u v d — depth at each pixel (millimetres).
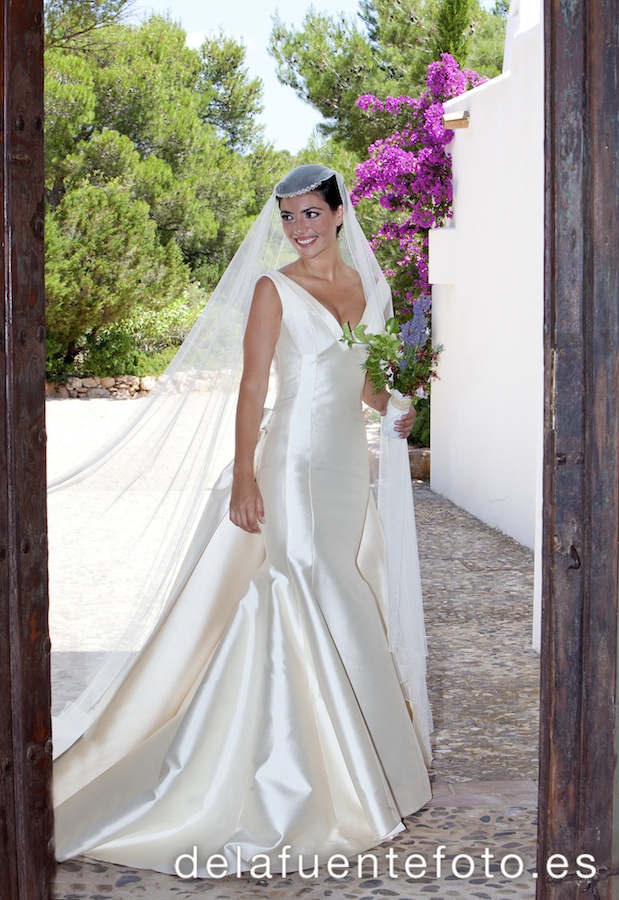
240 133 22688
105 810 2865
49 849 2168
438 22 14211
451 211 10680
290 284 2979
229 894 2621
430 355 3082
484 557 7223
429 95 12375
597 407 2037
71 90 16578
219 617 3107
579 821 2115
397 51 14711
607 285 2018
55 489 3256
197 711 2842
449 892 2625
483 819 3064
